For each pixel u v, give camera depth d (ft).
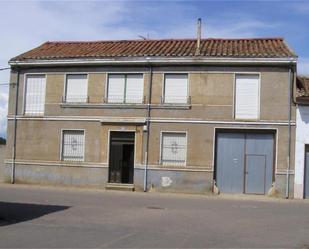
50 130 104.94
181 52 98.99
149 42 110.01
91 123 102.22
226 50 98.73
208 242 41.91
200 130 96.37
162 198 84.23
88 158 101.96
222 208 70.03
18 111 107.55
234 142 95.71
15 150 107.04
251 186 94.89
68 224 50.57
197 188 95.81
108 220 54.19
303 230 50.85
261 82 94.63
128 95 100.48
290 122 93.20
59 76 104.94
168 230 48.06
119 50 104.68
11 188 95.50
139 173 98.63
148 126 98.58
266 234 47.47
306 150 92.99
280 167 93.09
